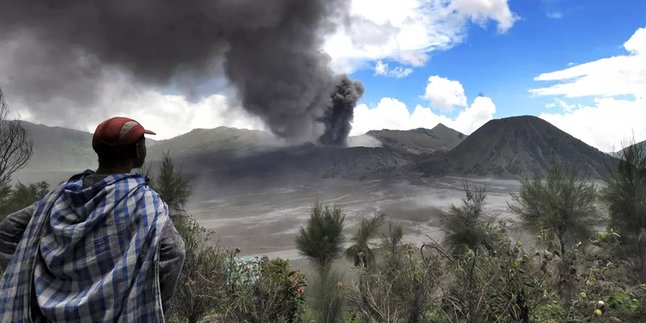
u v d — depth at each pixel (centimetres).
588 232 685
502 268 309
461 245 622
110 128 125
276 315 455
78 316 105
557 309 317
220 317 464
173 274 122
